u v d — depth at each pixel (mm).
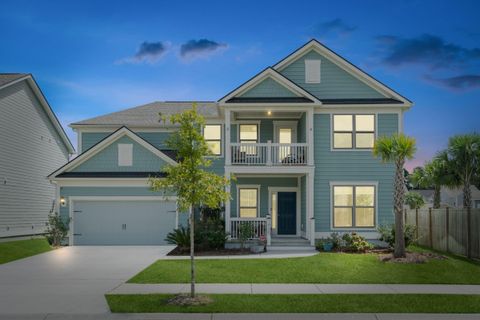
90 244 22281
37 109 28203
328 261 16203
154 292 11516
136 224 22375
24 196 26359
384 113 22031
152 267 15141
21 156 26094
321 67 22969
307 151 21422
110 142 22953
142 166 22859
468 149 24078
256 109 21578
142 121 26156
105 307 10023
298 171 21250
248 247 20297
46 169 29422
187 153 10969
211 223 20859
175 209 22328
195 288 11969
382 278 13367
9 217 24641
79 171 22812
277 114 23438
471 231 17094
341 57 22703
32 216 27312
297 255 18281
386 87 22344
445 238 19438
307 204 21328
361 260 16406
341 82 22844
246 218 20922
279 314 9398
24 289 11977
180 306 9969
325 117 22094
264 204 23781
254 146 22391
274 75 21812
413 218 23516
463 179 24938
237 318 9156
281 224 23750
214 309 9719
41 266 15797
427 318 9195
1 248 20438
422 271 14406
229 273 14062
